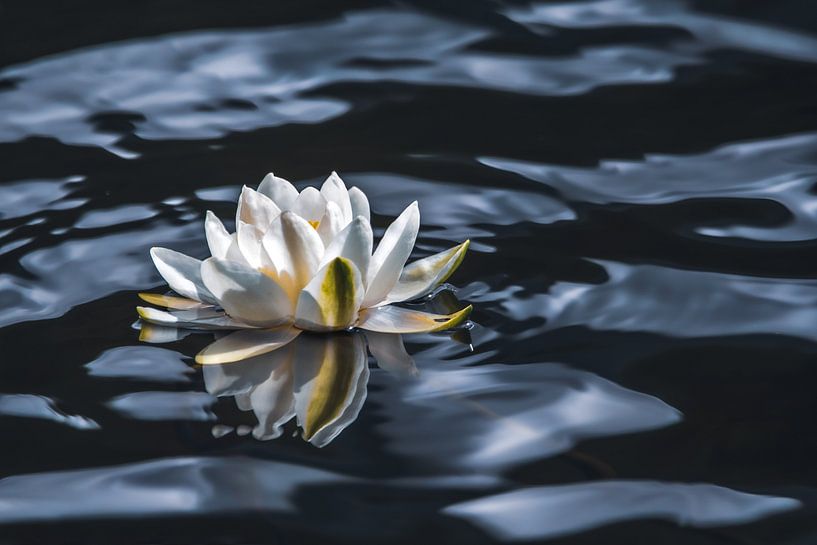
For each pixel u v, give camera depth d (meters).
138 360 5.79
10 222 7.41
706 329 6.11
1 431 5.16
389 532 4.39
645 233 7.32
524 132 9.22
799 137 9.02
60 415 5.29
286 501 4.61
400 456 4.95
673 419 5.26
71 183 8.10
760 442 5.07
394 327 5.95
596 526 4.44
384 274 6.04
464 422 5.21
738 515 4.53
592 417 5.27
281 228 5.79
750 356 5.82
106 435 5.13
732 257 6.98
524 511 4.54
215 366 5.74
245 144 8.95
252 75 10.45
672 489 4.70
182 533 4.39
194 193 7.94
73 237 7.18
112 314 6.24
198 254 6.89
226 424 5.22
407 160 8.63
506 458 4.93
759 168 8.45
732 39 11.29
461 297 6.40
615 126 9.34
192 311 6.21
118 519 4.50
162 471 4.83
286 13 12.00
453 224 7.45
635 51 11.02
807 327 6.13
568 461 4.91
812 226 7.43
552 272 6.74
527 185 8.15
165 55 10.84
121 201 7.79
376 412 5.30
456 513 4.53
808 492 4.69
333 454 4.96
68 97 9.87
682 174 8.35
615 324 6.13
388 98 9.97
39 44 11.09
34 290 6.49
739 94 9.98
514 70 10.59
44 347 5.90
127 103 9.77
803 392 5.49
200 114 9.57
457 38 11.36
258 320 6.00
